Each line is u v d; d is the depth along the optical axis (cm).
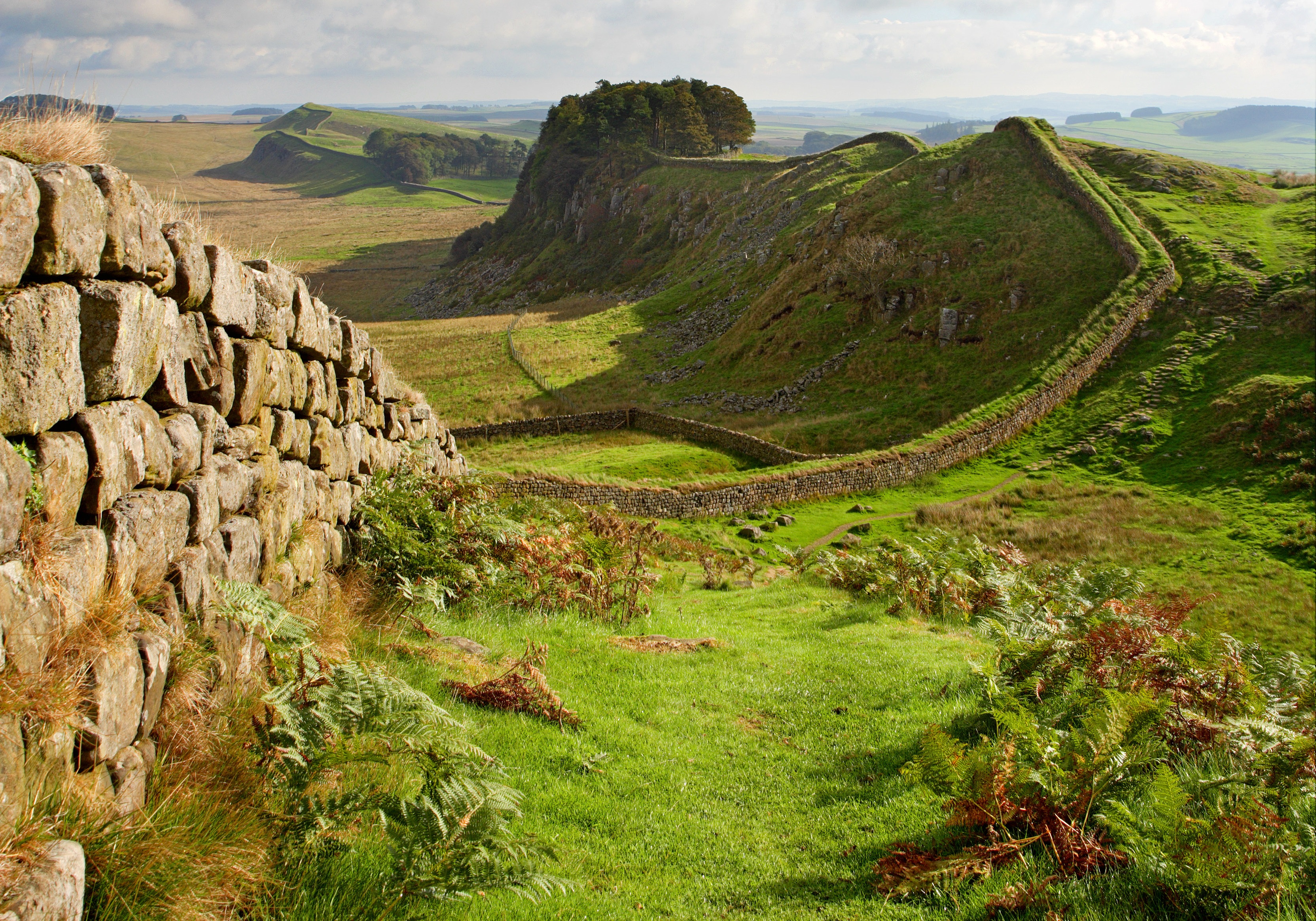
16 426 337
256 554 596
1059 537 2864
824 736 714
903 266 5531
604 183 12000
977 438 3912
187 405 530
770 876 488
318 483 838
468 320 8106
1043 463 3784
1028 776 488
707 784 611
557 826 524
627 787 589
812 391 4984
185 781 400
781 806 584
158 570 445
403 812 424
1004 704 624
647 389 5559
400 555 951
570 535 1284
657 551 2011
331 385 926
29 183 349
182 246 520
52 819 310
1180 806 451
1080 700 657
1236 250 5059
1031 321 4834
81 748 344
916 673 874
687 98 12706
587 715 702
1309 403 3459
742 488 3203
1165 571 2528
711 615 1289
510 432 4491
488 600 1002
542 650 767
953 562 1455
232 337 629
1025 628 959
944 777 502
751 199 9175
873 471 3581
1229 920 386
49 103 441
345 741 472
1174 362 4256
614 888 465
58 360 368
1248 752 558
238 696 506
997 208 5997
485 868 411
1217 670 661
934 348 4938
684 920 438
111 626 374
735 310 6725
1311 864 415
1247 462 3331
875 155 8744
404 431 1329
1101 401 4178
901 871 464
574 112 13288
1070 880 433
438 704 636
